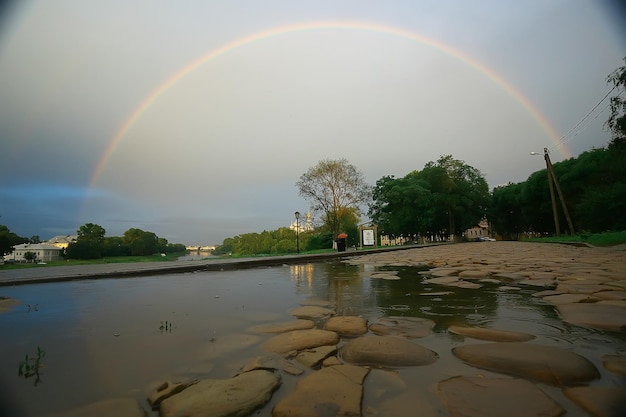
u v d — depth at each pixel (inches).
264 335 113.7
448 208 2167.8
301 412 59.5
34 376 81.0
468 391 66.7
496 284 224.4
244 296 204.7
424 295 189.5
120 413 62.3
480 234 4503.0
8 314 160.4
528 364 79.0
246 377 76.0
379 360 85.0
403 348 93.0
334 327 121.5
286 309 160.6
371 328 119.1
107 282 312.7
